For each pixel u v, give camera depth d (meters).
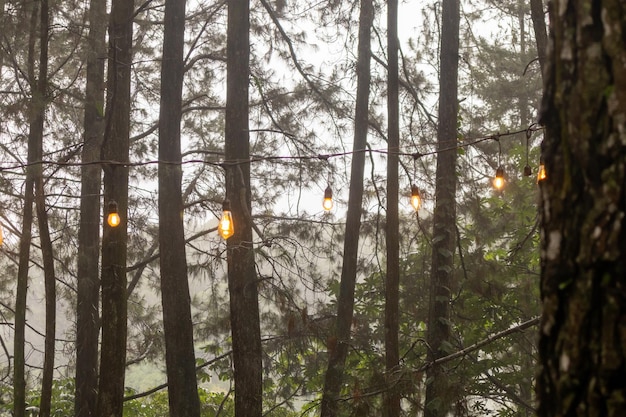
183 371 13.02
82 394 15.96
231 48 12.44
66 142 16.66
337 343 13.30
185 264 13.38
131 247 17.98
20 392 11.30
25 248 11.58
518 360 15.74
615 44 2.39
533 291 15.05
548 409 2.45
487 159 15.61
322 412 13.07
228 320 14.71
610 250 2.31
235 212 12.00
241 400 11.77
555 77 2.54
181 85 13.79
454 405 11.45
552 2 2.60
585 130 2.41
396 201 11.55
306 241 16.97
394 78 11.83
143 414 19.42
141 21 17.02
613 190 2.33
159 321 19.84
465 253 15.38
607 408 2.27
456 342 13.95
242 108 12.30
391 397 10.30
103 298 10.45
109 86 11.15
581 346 2.35
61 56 18.33
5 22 12.28
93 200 16.17
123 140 10.71
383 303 17.20
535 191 15.88
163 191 13.39
